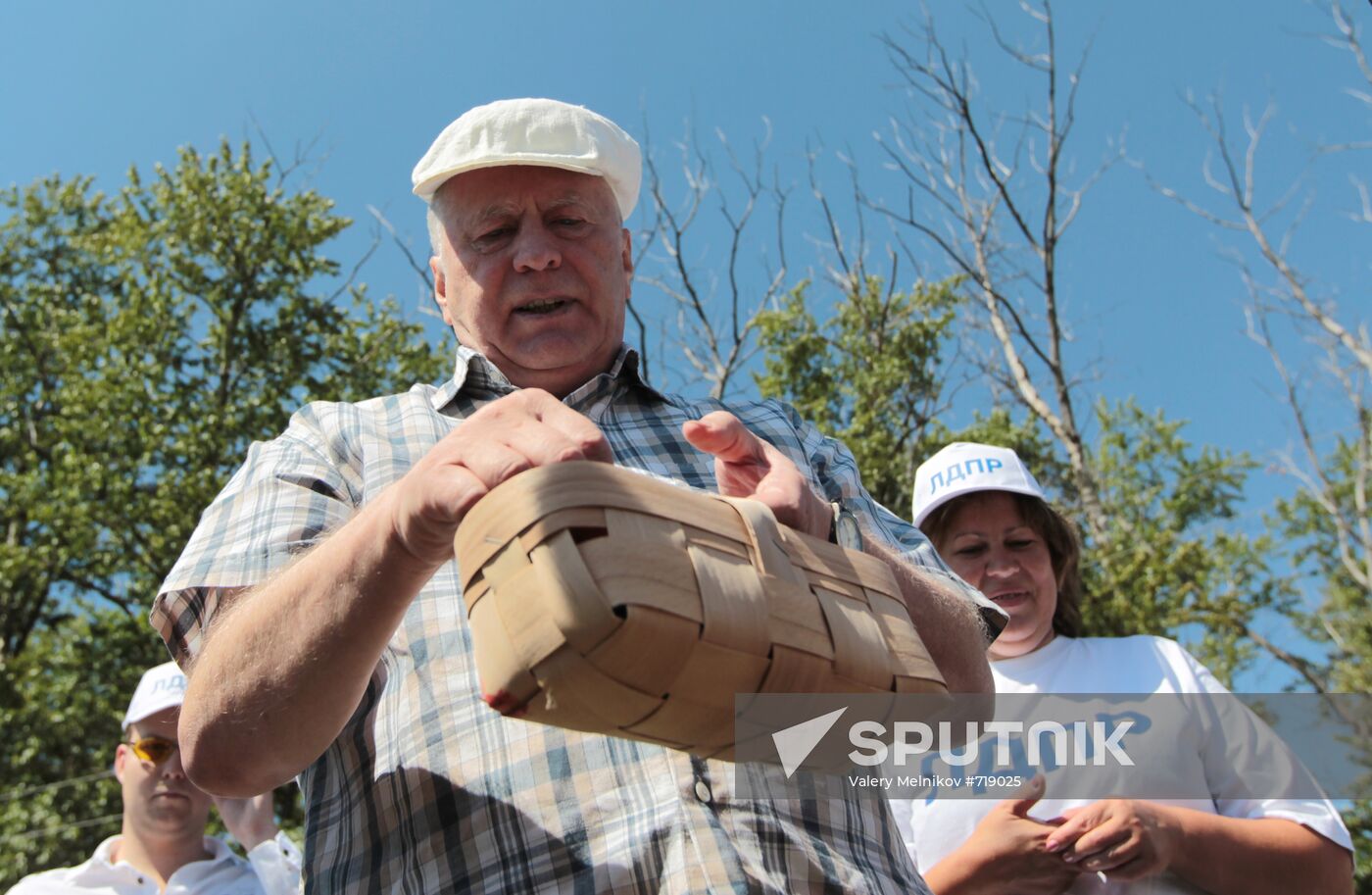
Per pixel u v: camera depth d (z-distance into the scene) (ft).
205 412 43.14
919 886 4.68
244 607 4.21
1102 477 44.70
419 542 3.66
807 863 4.20
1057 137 39.17
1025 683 8.48
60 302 53.93
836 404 39.83
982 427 39.42
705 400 6.19
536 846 4.09
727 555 3.13
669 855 4.03
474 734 4.32
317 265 46.96
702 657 2.91
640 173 6.49
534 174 6.09
